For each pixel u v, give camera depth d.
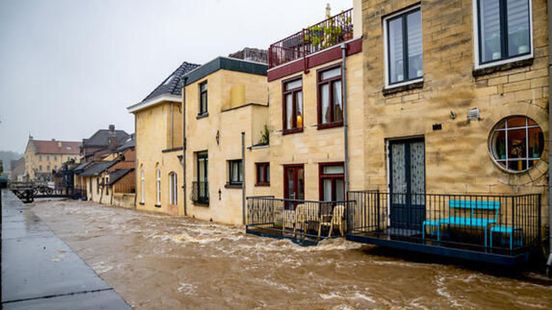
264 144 14.73
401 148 10.20
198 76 19.27
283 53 14.84
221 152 17.28
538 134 7.68
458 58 8.80
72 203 33.84
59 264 3.48
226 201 16.94
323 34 13.20
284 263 9.02
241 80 18.00
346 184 11.26
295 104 13.51
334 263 8.84
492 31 8.39
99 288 2.86
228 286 7.36
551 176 7.16
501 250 7.39
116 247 11.65
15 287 2.85
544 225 7.43
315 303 6.30
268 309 6.10
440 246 8.02
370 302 6.27
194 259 9.74
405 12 10.10
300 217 12.43
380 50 10.54
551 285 6.81
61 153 88.50
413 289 6.86
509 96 7.95
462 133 8.70
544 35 7.48
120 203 29.38
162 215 21.38
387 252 9.80
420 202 9.64
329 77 12.28
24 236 4.81
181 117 23.12
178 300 6.63
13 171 99.94
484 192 8.29
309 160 12.67
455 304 6.05
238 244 11.54
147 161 25.00
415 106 9.66
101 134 61.47
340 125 11.67
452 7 8.94
